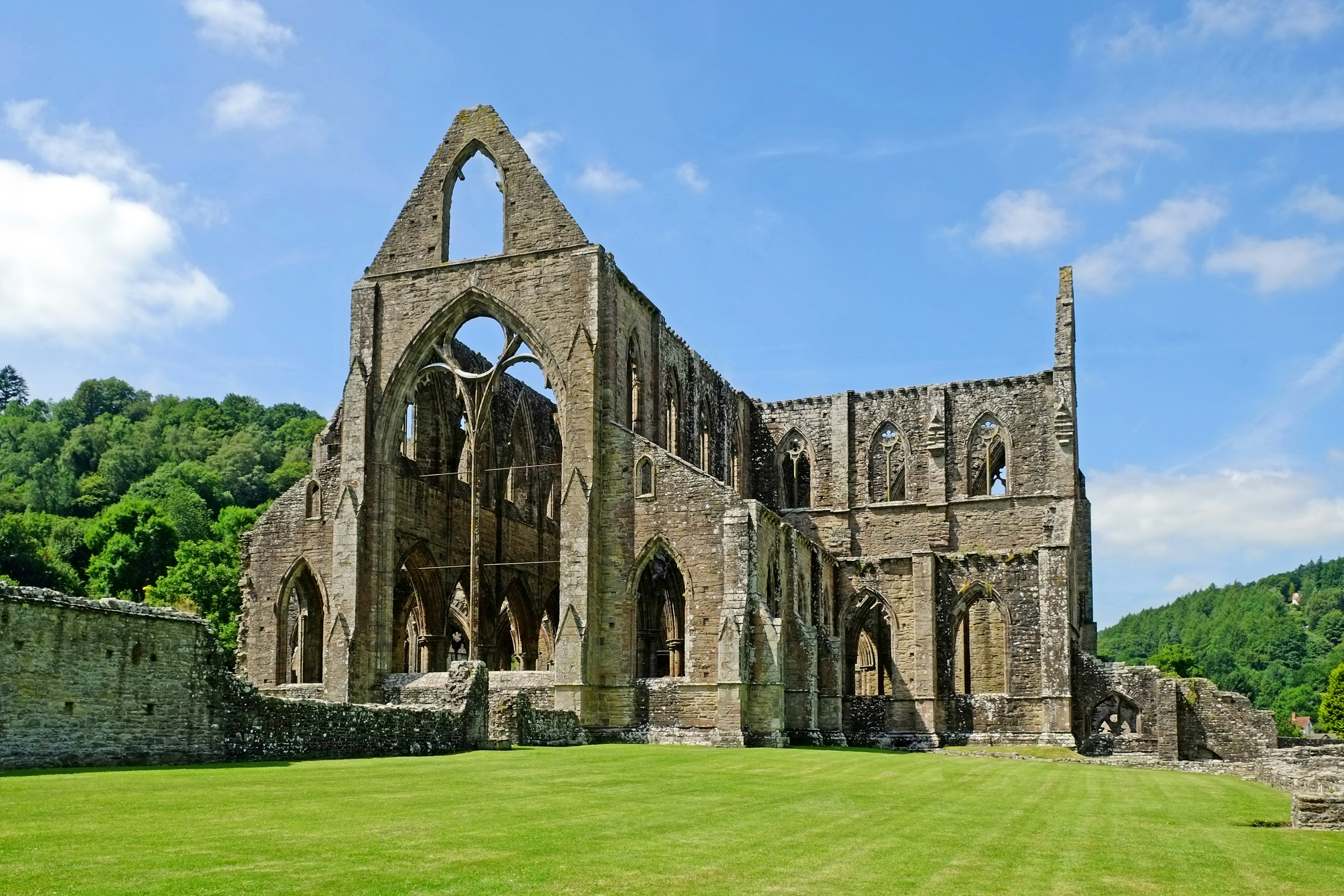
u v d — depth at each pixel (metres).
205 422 198.75
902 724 72.94
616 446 58.25
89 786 26.12
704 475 56.53
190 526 135.25
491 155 62.47
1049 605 71.00
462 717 44.72
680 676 73.69
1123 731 86.75
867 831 23.36
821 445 81.00
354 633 59.00
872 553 77.88
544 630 85.50
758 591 55.66
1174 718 67.81
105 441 173.75
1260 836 24.95
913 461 78.69
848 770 40.84
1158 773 50.66
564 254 59.69
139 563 118.38
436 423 66.75
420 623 74.62
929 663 72.75
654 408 65.31
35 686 30.20
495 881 16.73
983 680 80.12
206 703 34.69
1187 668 153.75
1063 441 75.00
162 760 33.22
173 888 15.63
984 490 77.31
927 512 76.94
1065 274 77.75
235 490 164.12
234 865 17.25
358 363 62.22
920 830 24.00
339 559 60.09
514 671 57.72
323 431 69.75
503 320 60.66
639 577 57.25
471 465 65.62
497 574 69.50
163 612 33.88
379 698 59.16
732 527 55.66
